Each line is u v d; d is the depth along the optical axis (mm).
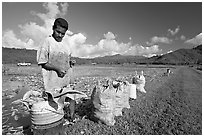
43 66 3637
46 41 3592
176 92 8383
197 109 5754
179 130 4141
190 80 14055
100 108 4203
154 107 5785
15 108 5625
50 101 3574
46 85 3664
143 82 7977
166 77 16000
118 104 4812
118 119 4566
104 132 3877
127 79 13211
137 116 4848
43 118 3391
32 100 3723
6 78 13859
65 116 4688
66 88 3770
